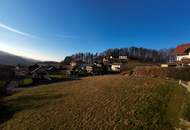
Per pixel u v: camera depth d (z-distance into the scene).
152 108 31.25
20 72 100.12
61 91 54.41
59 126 29.00
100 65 124.88
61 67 141.25
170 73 64.94
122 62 149.38
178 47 90.56
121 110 32.31
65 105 39.06
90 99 41.69
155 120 26.80
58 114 34.00
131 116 29.25
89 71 114.50
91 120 29.77
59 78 88.81
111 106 35.09
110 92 46.06
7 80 82.75
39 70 95.19
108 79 68.25
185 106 28.36
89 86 57.66
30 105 42.25
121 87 50.62
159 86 46.88
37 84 78.00
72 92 51.31
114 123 27.69
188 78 59.03
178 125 24.34
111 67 123.94
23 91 61.78
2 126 32.38
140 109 31.52
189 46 81.00
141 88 46.66
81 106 37.22
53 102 42.53
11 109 41.19
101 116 30.84
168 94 38.47
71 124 29.17
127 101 36.81
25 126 30.69
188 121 24.22
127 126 26.23
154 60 180.50
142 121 27.08
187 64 71.94
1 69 94.69
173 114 27.88
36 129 29.12
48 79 86.00
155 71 71.62
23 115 35.97
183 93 37.53
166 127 24.55
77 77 93.88
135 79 61.03
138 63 138.62
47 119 32.22
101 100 39.84
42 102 43.59
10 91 64.38
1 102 48.66
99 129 26.52
